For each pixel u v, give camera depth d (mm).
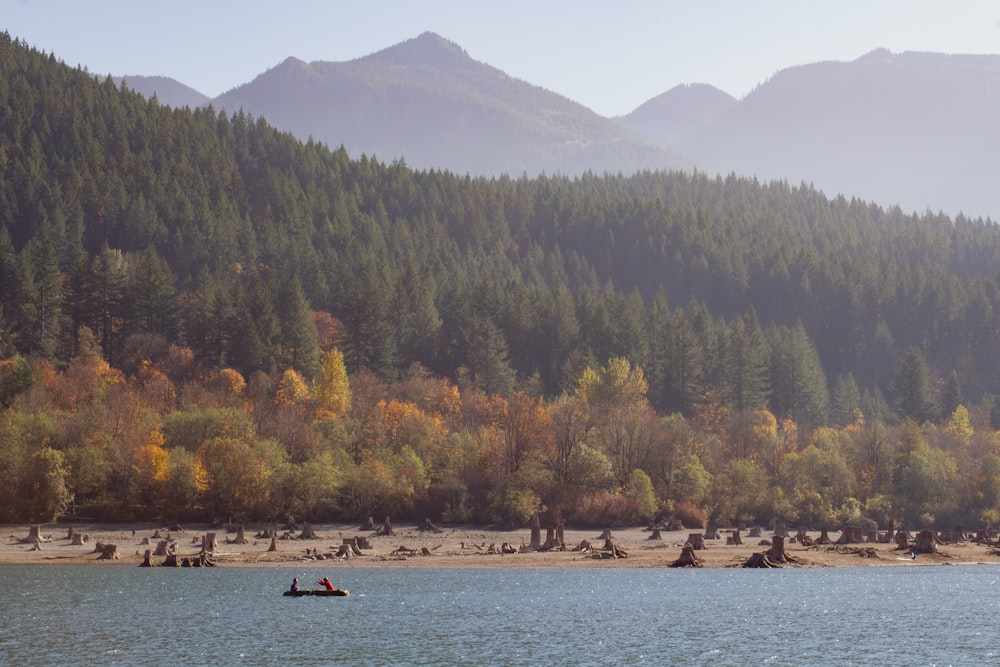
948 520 187500
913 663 72312
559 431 182125
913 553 139250
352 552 132875
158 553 128750
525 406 184875
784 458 195125
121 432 171500
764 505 183000
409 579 114562
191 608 92312
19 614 88188
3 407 177750
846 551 142000
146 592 101438
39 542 136750
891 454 199500
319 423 185500
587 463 175875
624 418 190750
